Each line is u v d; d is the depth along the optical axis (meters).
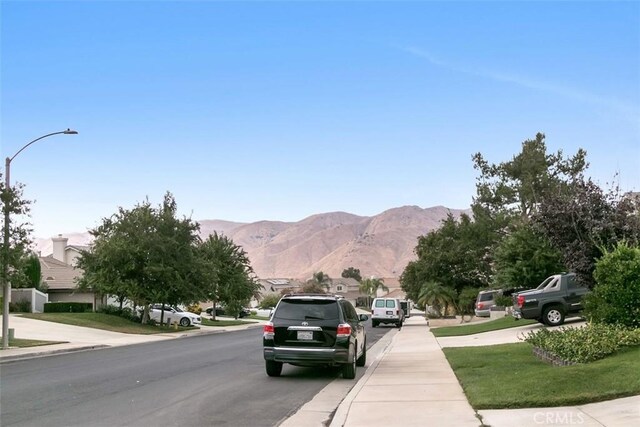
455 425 8.70
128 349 26.50
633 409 8.61
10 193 24.62
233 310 63.78
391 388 12.70
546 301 25.55
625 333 13.40
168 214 45.97
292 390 13.36
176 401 11.83
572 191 20.45
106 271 44.28
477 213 59.25
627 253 14.97
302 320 15.05
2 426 9.45
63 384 14.34
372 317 46.28
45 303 49.78
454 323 48.25
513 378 11.70
